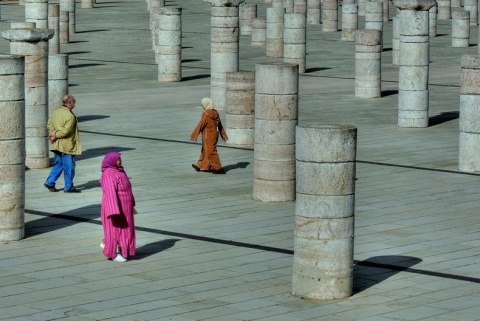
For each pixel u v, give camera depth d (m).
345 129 30.91
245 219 40.59
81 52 101.06
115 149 55.06
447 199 44.16
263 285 32.22
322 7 134.00
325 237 30.94
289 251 36.06
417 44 62.50
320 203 30.94
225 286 32.03
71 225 39.38
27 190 45.31
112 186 34.12
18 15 128.75
